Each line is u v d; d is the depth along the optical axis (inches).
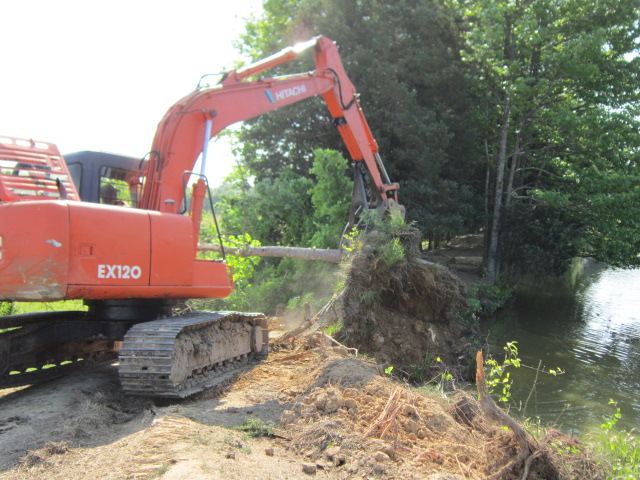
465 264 1127.0
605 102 974.4
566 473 203.0
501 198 1035.9
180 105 335.9
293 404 251.6
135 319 300.2
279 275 719.1
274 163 1065.5
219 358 308.5
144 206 314.2
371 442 202.1
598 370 557.9
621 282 1503.4
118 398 269.4
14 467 175.8
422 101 1025.5
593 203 881.5
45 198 262.5
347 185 714.2
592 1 950.4
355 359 310.7
